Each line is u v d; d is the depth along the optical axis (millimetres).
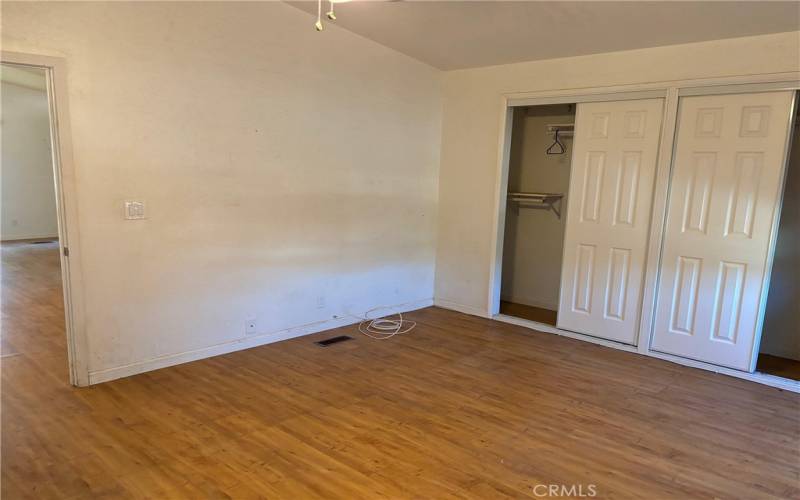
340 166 4371
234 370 3482
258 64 3693
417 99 4945
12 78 8359
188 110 3367
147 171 3227
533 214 5422
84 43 2889
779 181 3398
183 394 3070
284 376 3410
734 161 3557
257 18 3646
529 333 4562
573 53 4141
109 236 3107
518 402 3117
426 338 4344
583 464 2441
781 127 3363
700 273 3762
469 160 5027
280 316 4113
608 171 4148
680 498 2203
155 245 3318
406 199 5023
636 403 3150
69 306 3006
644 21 3350
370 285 4824
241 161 3689
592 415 2969
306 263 4234
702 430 2826
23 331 4113
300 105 3998
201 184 3494
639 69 3889
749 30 3303
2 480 2174
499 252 4957
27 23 2688
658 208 3891
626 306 4152
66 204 2914
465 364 3750
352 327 4602
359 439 2609
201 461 2359
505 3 3348
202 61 3395
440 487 2219
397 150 4844
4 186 8969
